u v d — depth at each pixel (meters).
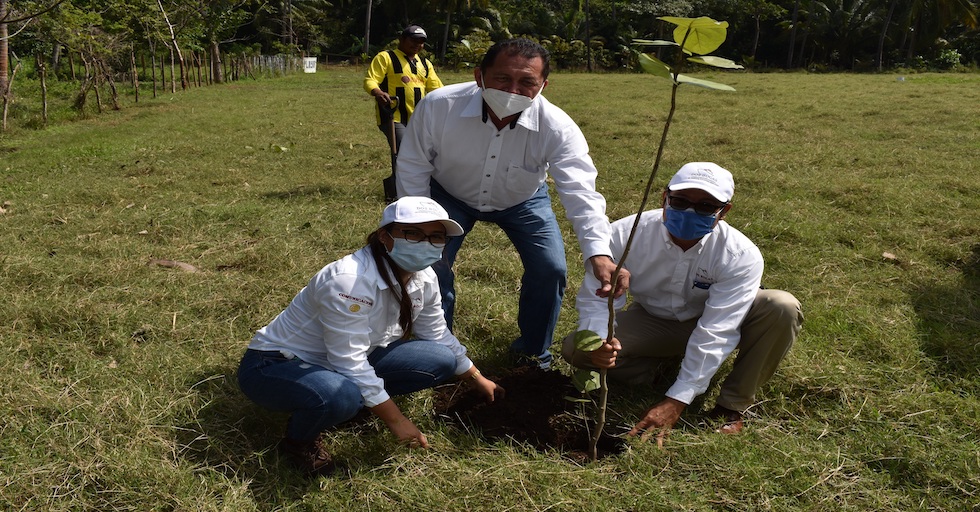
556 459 2.71
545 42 38.25
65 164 7.93
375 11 44.84
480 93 3.14
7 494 2.47
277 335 2.75
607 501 2.49
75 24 12.91
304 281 4.46
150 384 3.20
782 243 5.30
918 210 6.09
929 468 2.66
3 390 3.06
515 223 3.38
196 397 3.09
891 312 4.05
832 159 8.23
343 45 44.38
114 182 7.00
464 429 2.94
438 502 2.48
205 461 2.70
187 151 8.74
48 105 13.53
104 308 3.89
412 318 2.78
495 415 3.01
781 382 3.24
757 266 2.95
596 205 3.07
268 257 4.82
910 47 42.28
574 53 38.28
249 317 3.94
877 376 3.34
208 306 4.03
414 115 3.28
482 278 4.67
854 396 3.16
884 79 25.33
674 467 2.69
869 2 41.53
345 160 8.33
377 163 8.10
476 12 42.44
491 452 2.77
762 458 2.73
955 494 2.56
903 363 3.46
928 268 4.76
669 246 3.01
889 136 9.97
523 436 2.89
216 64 22.25
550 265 3.32
